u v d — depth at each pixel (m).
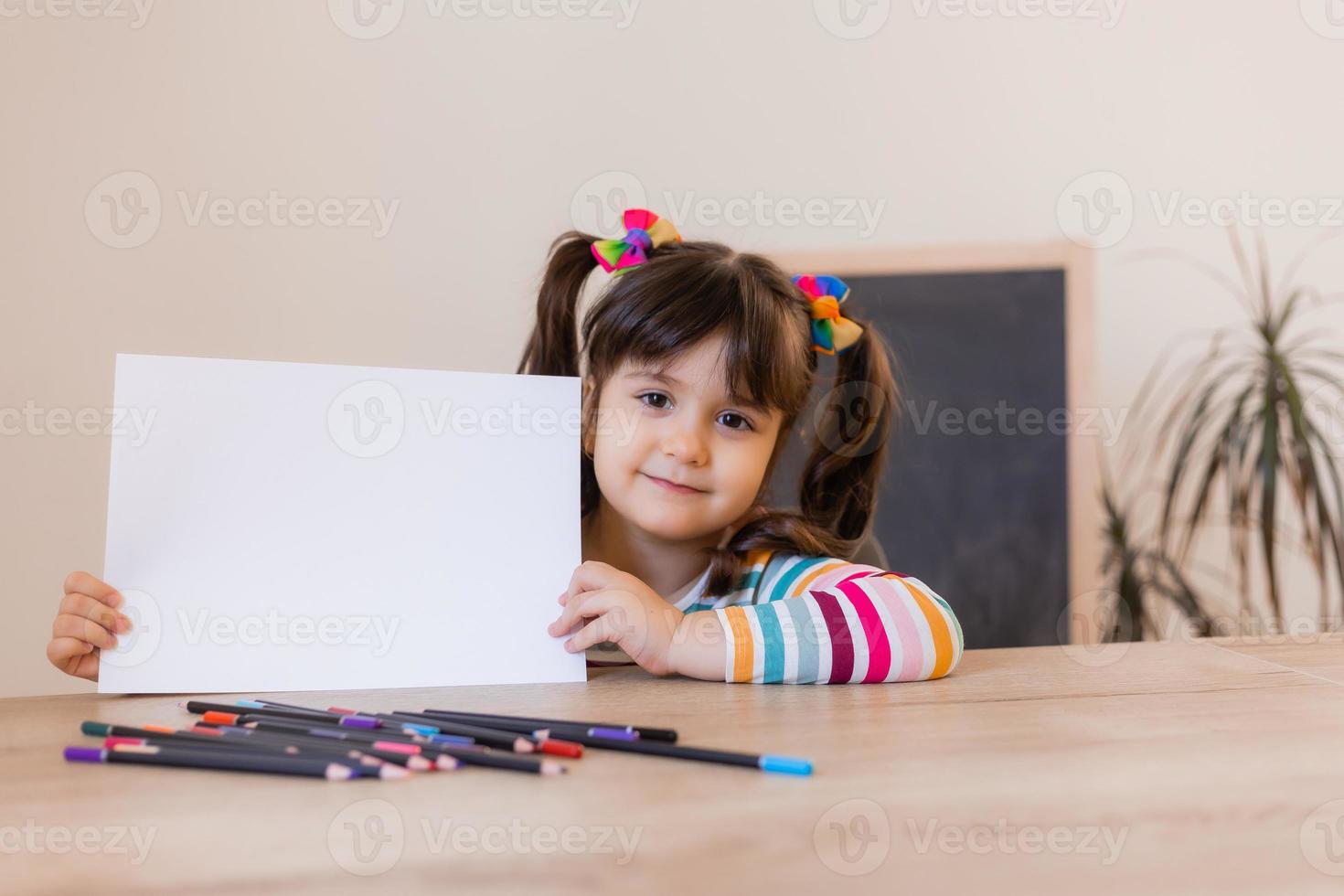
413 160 1.85
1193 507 1.83
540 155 1.86
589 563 0.77
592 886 0.35
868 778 0.47
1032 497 1.71
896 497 1.70
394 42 1.84
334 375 0.73
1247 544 1.79
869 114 1.87
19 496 1.78
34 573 1.78
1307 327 1.89
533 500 0.76
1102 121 1.88
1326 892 0.35
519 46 1.85
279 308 1.82
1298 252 1.87
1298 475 1.71
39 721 0.59
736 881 0.35
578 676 0.73
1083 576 1.70
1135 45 1.88
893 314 1.75
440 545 0.73
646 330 0.95
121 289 1.80
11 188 1.78
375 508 0.72
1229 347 1.87
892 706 0.64
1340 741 0.53
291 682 0.68
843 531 1.23
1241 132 1.89
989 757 0.50
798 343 1.03
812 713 0.61
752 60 1.86
